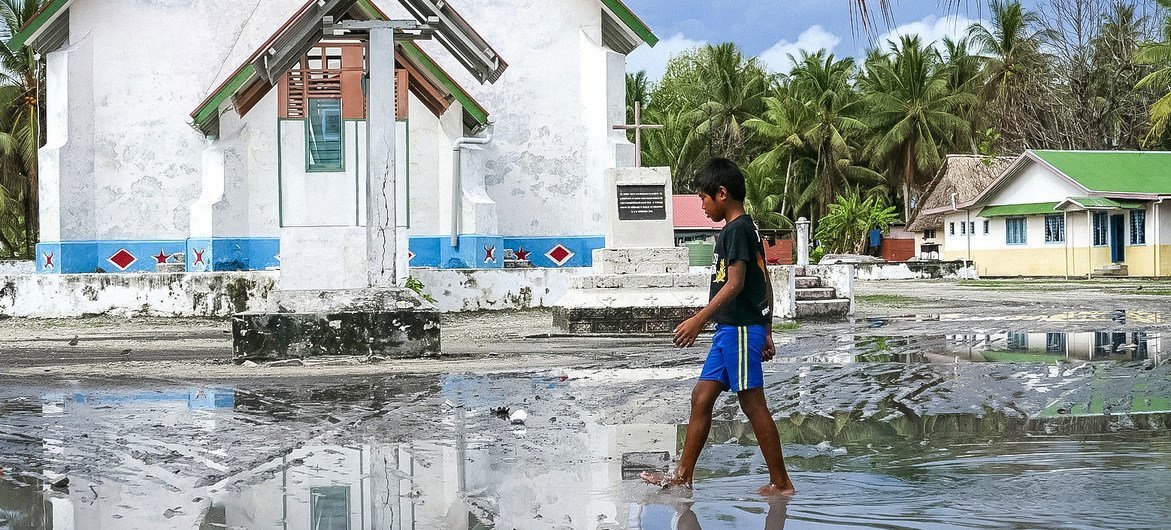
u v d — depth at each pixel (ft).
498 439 23.22
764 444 17.54
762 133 213.05
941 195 182.50
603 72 78.18
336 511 16.47
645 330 54.49
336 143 63.57
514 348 46.60
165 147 75.92
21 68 159.74
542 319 63.93
